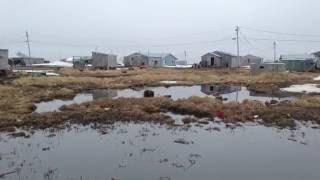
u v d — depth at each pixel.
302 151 18.23
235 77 69.75
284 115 27.20
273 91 46.59
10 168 15.59
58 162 16.41
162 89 52.09
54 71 82.00
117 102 32.66
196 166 15.84
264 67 80.00
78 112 28.08
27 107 30.52
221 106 30.67
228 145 19.30
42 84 51.19
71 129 23.08
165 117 26.94
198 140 20.34
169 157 17.16
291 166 15.91
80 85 53.34
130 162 16.41
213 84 60.31
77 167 15.72
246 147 18.92
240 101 35.28
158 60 131.25
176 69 102.12
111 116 26.91
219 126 24.14
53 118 25.89
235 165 16.02
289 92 45.06
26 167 15.72
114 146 19.08
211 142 19.89
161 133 22.03
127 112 28.00
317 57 104.44
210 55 113.31
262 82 60.28
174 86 57.12
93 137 21.03
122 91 48.81
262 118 26.52
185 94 44.47
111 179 14.23
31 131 22.48
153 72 83.19
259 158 17.02
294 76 68.94
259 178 14.43
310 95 40.16
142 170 15.32
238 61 113.75
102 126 23.95
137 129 23.12
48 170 15.31
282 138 20.83
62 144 19.48
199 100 33.56
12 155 17.48
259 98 39.47
